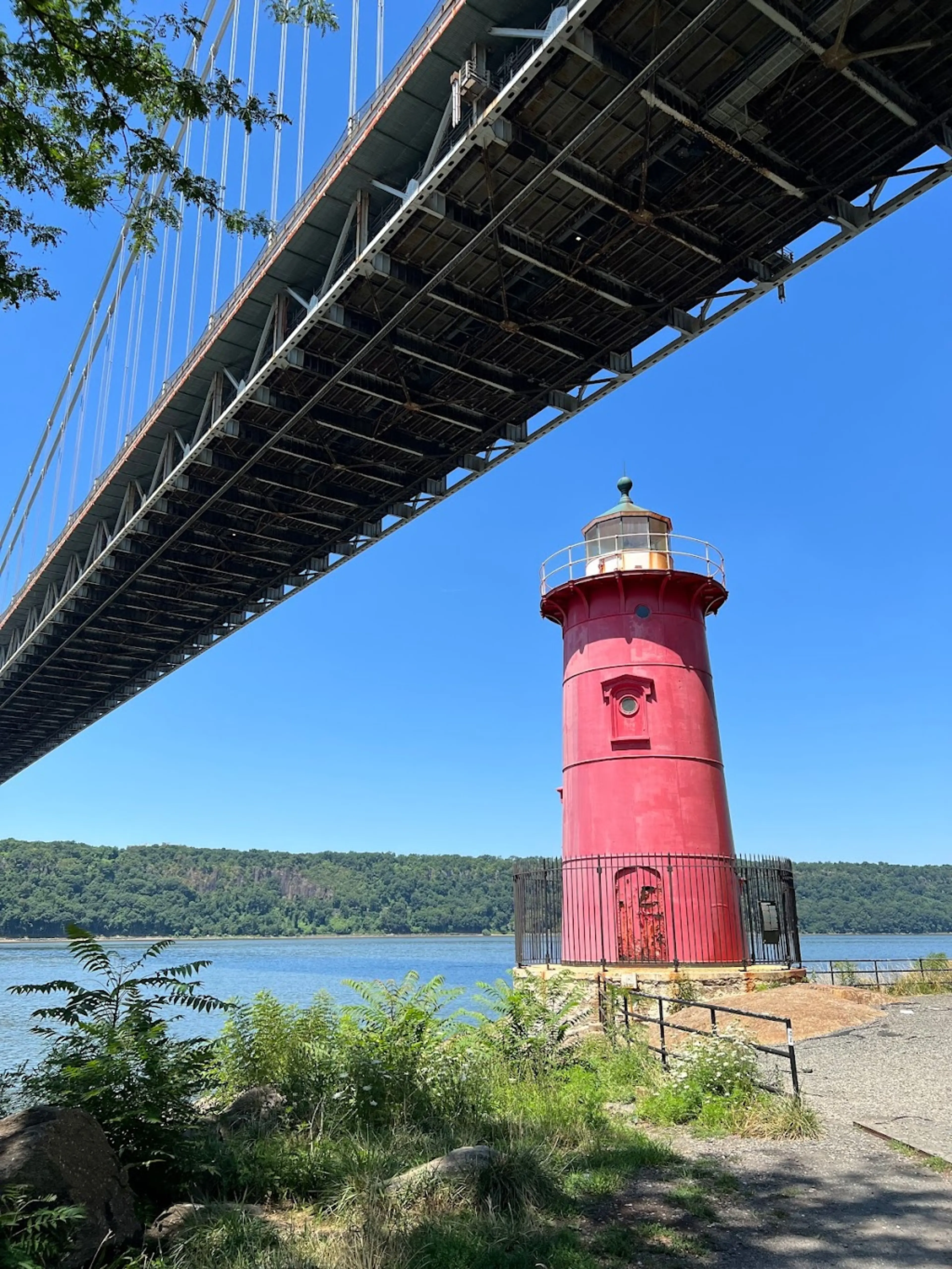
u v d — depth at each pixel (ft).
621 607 76.89
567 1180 26.03
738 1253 21.09
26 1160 21.45
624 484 85.30
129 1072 27.43
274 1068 37.24
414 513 109.91
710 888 68.95
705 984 61.05
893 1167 27.12
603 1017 49.16
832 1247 21.31
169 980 31.09
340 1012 40.09
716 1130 31.58
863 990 69.56
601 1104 34.71
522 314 75.72
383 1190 24.50
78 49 31.99
